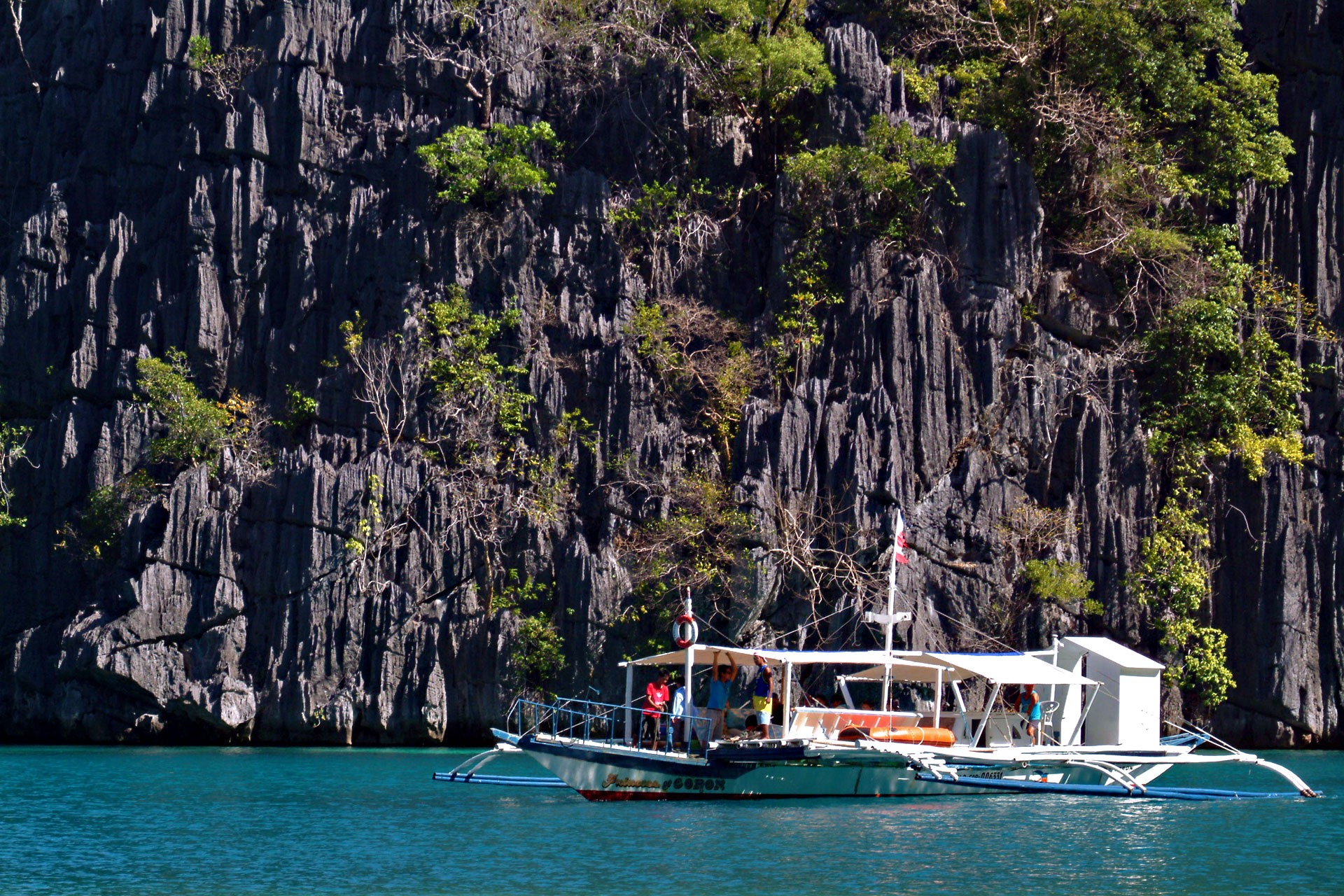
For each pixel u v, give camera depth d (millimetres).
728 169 152500
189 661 130625
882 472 130250
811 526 129125
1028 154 149875
